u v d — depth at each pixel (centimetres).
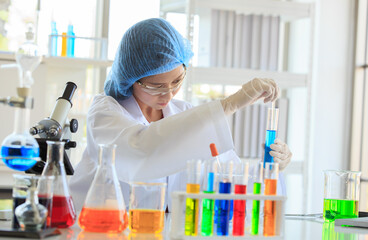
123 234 135
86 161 227
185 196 126
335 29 454
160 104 221
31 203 128
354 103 455
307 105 426
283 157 193
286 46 471
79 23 400
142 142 177
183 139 175
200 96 450
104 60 379
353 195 183
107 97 221
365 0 458
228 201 131
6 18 390
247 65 423
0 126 374
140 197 137
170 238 128
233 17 420
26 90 137
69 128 185
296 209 432
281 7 421
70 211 143
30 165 138
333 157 453
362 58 458
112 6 420
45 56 373
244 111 423
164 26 210
